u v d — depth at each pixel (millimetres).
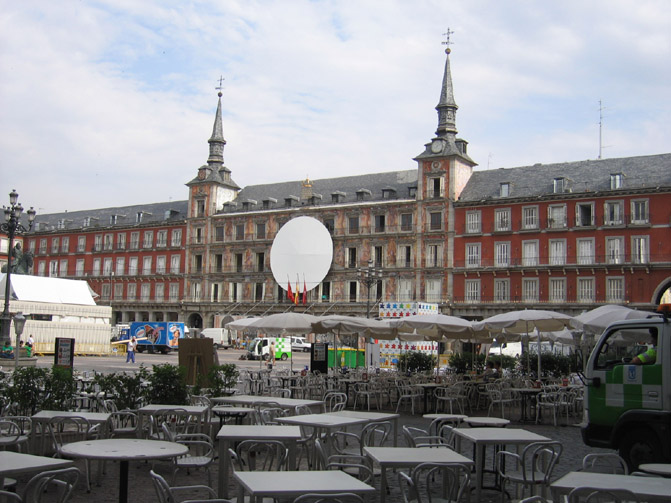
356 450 12367
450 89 74188
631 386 13438
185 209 93688
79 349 60750
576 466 14438
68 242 100625
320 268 74062
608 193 62500
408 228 73500
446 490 10453
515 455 10289
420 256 72250
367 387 25047
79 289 62344
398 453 9414
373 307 74250
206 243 87500
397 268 73375
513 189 69000
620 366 13695
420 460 8906
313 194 81812
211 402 16297
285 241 75812
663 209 60156
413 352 37812
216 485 12141
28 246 104312
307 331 29578
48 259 101938
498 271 67312
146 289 92438
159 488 7922
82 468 13070
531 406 24609
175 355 71312
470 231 69562
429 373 33719
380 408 25391
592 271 62688
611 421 13742
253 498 7828
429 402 27562
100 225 98750
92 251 97812
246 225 84938
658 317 13391
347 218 77688
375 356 42156
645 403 13164
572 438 18672
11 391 14930
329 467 9797
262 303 82125
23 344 49750
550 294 64688
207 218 87812
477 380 27469
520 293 66188
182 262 89500
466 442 17156
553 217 65312
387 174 80875
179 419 15227
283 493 6836
